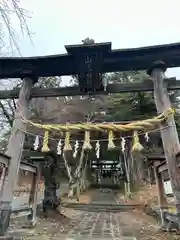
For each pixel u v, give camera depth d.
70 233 5.45
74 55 5.04
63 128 4.19
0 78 5.76
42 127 4.35
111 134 4.06
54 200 8.13
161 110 4.60
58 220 7.55
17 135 4.84
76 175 15.53
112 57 5.12
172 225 5.22
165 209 5.80
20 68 5.48
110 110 12.04
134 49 4.91
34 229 5.69
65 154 12.94
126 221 8.03
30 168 6.26
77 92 5.44
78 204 13.97
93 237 4.99
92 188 25.73
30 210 6.18
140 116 11.93
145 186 15.46
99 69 5.08
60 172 17.16
